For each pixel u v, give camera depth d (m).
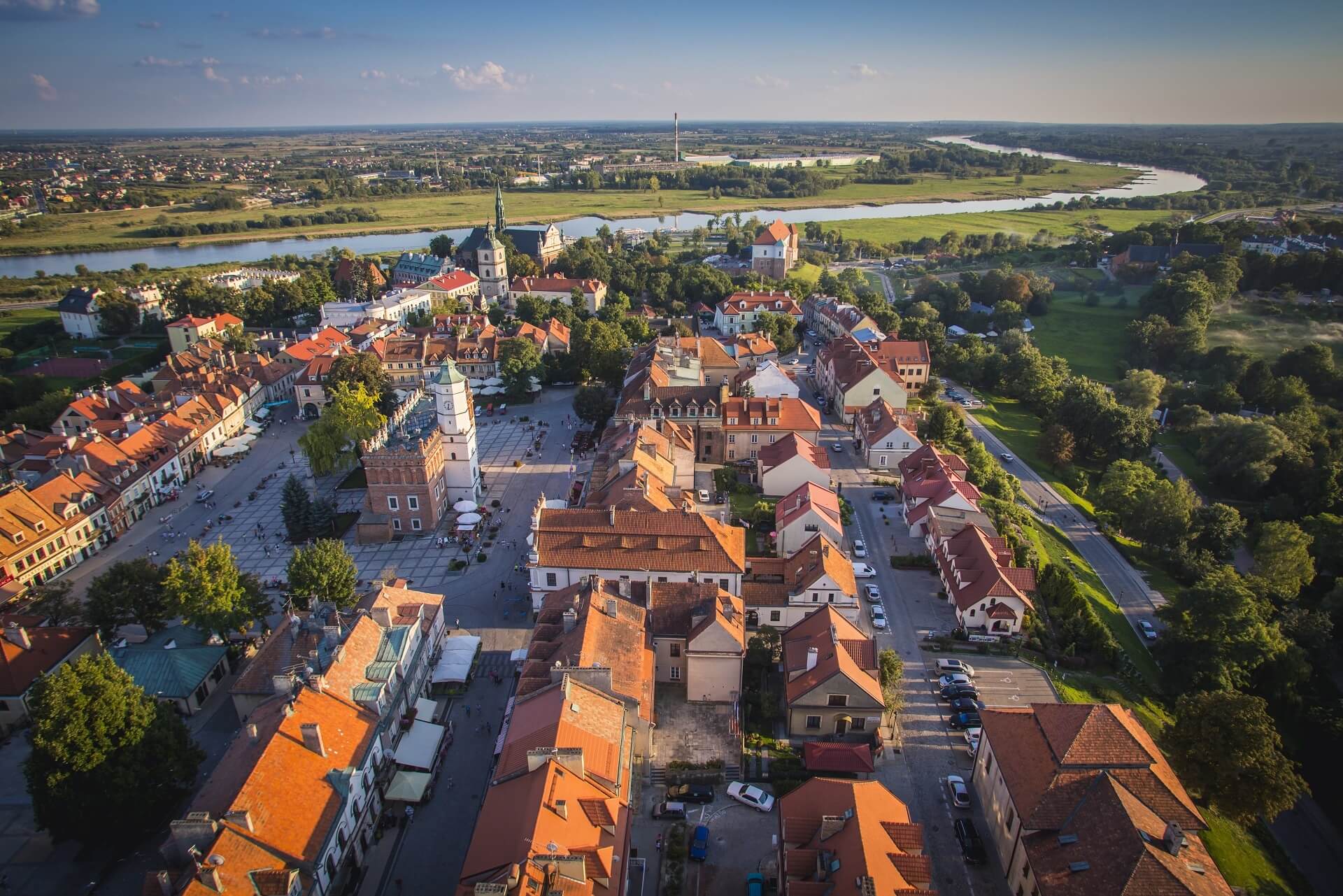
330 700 82.00
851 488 161.62
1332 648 123.19
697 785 87.00
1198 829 70.62
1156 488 155.75
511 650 112.44
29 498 136.88
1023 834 72.31
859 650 97.62
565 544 115.81
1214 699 85.88
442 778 89.50
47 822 75.31
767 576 120.44
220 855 62.81
